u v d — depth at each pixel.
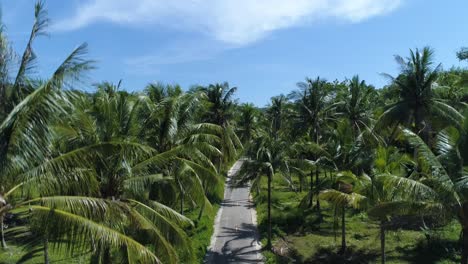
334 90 60.31
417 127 29.38
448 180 15.21
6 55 10.46
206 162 24.83
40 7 10.56
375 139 33.09
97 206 11.34
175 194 21.02
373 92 59.88
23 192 10.63
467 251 16.55
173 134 24.08
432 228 27.66
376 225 32.69
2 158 9.62
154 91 35.28
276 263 25.30
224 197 42.25
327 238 30.17
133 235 16.83
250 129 59.59
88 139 14.49
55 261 23.50
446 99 35.09
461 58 34.56
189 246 15.87
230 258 26.23
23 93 10.42
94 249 12.02
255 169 28.39
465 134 16.75
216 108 41.56
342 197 21.64
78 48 9.94
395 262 24.81
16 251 25.12
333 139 35.25
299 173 33.03
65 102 10.05
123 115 20.42
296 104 45.97
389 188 18.80
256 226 32.91
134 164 17.16
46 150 10.28
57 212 10.81
